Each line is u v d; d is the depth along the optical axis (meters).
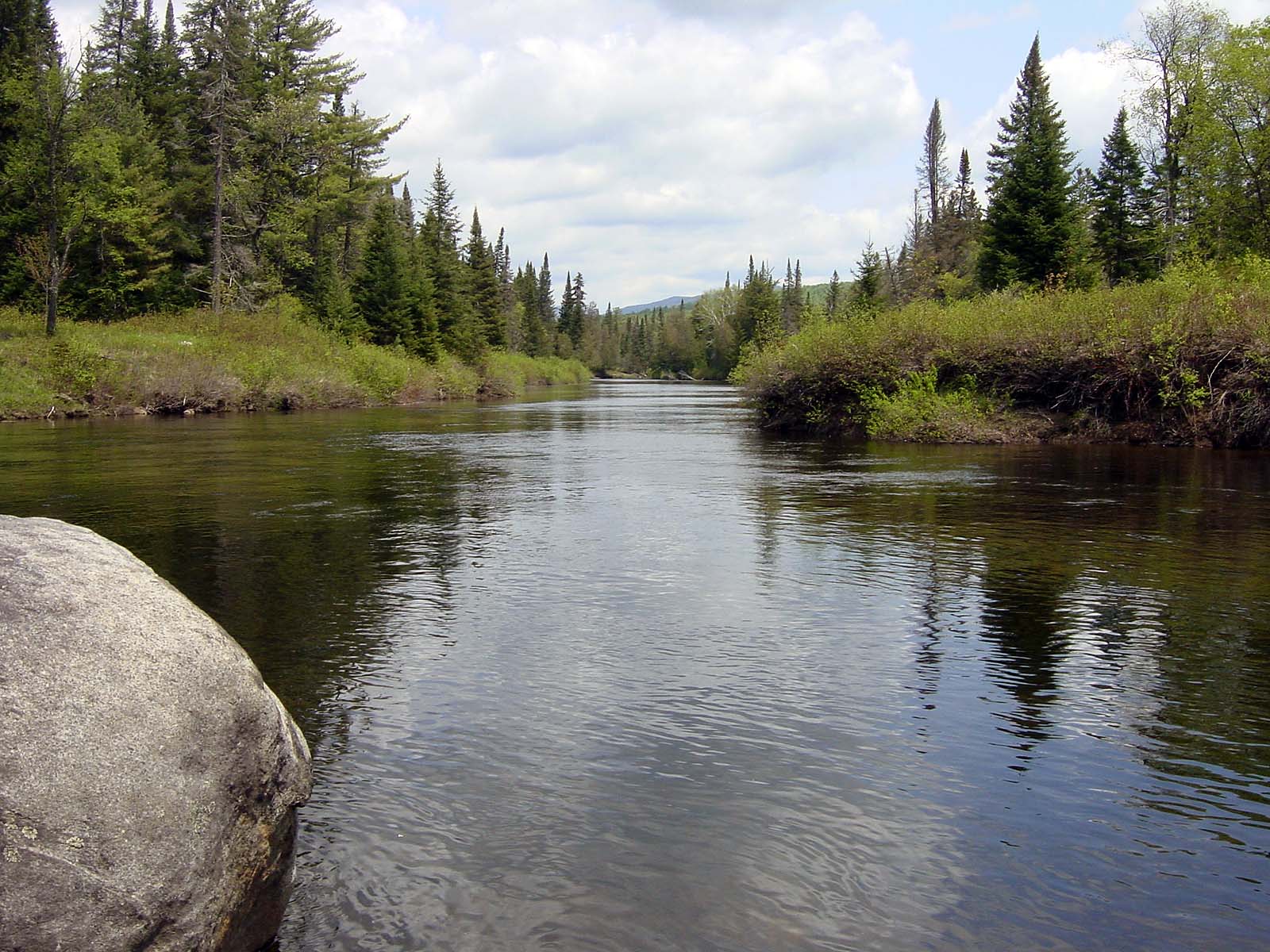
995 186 56.41
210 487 13.82
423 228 65.88
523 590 7.82
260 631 6.61
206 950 2.66
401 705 5.24
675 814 4.02
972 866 3.62
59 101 36.66
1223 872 3.58
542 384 91.56
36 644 2.73
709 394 63.56
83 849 2.46
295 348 42.97
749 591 7.82
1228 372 20.12
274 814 3.04
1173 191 39.53
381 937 3.14
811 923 3.24
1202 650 6.22
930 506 12.21
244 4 53.62
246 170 49.88
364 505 12.36
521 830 3.87
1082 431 21.70
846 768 4.47
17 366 30.52
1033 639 6.48
